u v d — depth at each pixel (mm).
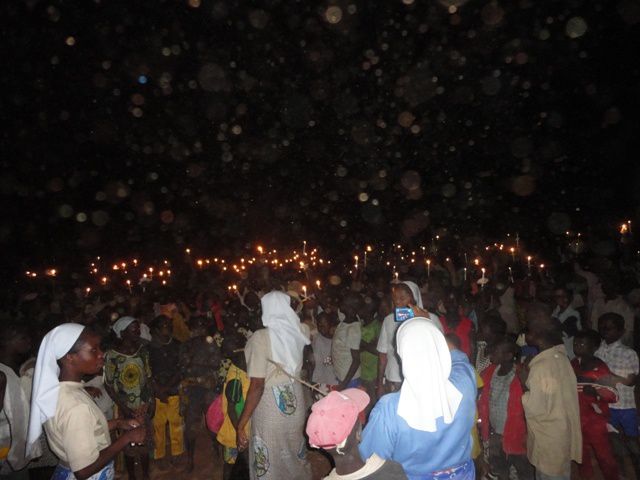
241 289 13047
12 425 4062
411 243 24812
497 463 5266
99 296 11859
